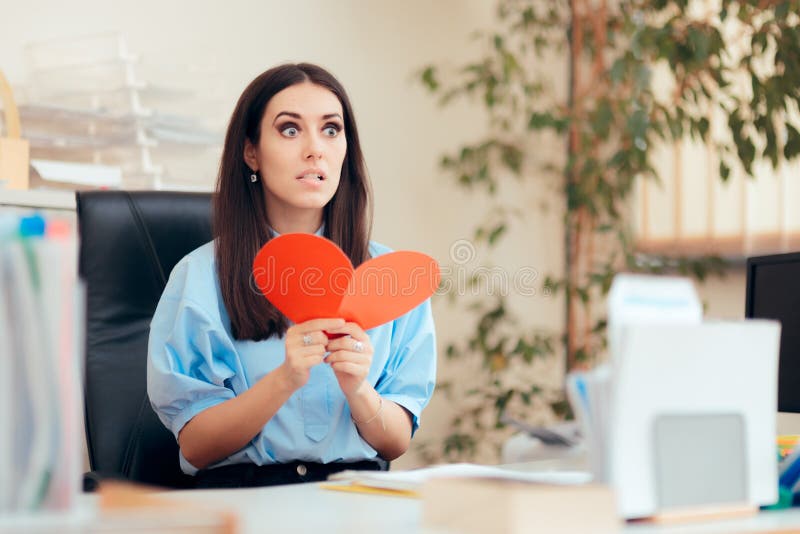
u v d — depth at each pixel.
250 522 0.77
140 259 1.68
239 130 1.56
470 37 3.59
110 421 1.59
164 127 2.57
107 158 2.51
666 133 3.23
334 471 1.51
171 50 2.91
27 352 0.60
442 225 3.50
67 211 2.01
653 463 0.76
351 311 1.24
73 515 0.60
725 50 2.94
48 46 2.59
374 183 3.34
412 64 3.45
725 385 0.80
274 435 1.48
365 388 1.41
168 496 0.97
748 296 1.59
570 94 3.74
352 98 3.30
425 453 3.41
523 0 3.68
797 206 2.92
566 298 3.74
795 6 2.70
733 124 2.81
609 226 3.40
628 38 3.26
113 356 1.62
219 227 1.56
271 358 1.53
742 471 0.81
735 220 3.11
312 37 3.22
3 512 0.59
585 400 0.79
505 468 1.16
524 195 3.69
